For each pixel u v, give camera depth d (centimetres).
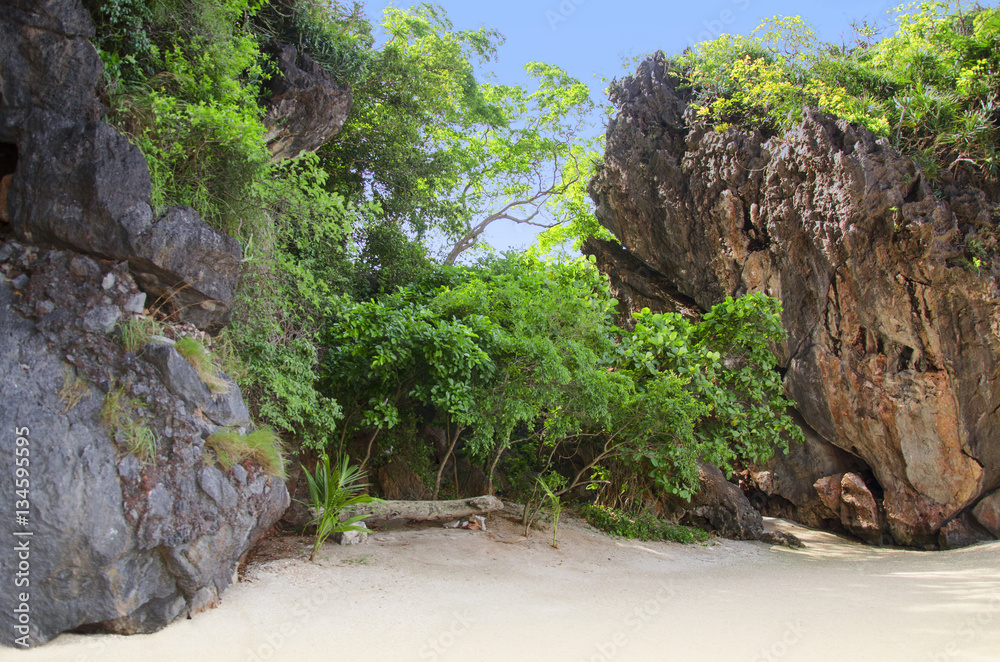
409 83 1474
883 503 1608
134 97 699
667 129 1853
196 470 590
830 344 1605
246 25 1004
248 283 808
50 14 638
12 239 623
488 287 1144
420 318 978
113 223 616
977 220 1442
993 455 1489
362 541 891
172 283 662
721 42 1784
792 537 1477
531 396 1012
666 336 1296
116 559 526
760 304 1370
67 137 624
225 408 644
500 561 901
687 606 711
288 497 707
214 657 498
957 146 1489
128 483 546
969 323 1443
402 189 1533
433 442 1319
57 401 550
